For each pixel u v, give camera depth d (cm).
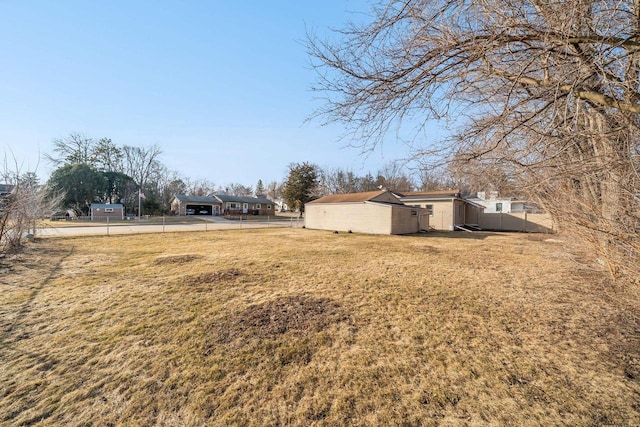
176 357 282
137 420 199
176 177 4784
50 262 726
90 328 344
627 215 264
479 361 278
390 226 1587
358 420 201
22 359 275
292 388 236
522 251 963
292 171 3647
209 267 677
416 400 222
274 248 1005
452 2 218
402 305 432
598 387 236
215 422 199
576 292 495
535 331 344
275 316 384
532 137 244
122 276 588
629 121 203
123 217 3164
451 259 809
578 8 184
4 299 443
